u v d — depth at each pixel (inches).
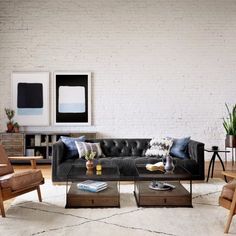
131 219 118.0
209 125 255.1
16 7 249.4
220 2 253.1
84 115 252.8
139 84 253.3
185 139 195.8
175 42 253.0
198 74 254.2
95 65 252.7
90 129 254.5
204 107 254.8
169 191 139.1
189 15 253.0
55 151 176.9
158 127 254.1
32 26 250.4
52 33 251.1
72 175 137.7
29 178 132.4
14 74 249.9
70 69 252.4
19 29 249.9
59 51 251.3
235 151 255.6
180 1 252.7
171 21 253.0
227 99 255.3
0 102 251.1
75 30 251.3
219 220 117.1
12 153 235.8
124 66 253.0
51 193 157.0
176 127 254.7
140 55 253.0
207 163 245.6
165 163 150.2
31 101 251.1
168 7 252.5
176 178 134.1
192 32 253.3
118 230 106.9
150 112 253.9
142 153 201.8
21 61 250.8
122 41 252.2
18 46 250.4
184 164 177.6
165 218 119.1
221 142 255.4
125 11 251.9
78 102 252.7
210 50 253.9
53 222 114.7
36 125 251.9
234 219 118.0
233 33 253.9
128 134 254.5
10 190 122.7
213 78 254.7
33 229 107.7
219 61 254.5
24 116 250.8
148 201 134.0
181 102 254.4
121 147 202.8
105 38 252.1
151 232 105.1
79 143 190.4
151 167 147.4
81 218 119.0
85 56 252.2
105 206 132.7
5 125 251.9
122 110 253.9
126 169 178.1
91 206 132.7
